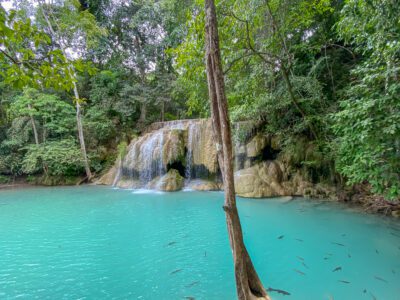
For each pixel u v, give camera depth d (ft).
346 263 12.25
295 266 12.07
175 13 33.99
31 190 36.06
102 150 46.24
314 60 26.14
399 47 11.05
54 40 44.96
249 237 15.83
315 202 24.30
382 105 11.93
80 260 13.33
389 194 13.64
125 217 21.25
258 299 8.08
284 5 20.97
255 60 23.18
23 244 15.65
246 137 31.48
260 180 27.84
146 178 38.19
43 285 10.94
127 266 12.59
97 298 9.91
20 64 5.73
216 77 8.30
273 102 26.91
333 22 24.45
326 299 9.38
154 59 53.57
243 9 17.74
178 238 16.30
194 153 37.06
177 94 39.63
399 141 12.50
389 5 11.07
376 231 16.33
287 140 27.89
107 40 52.01
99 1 51.34
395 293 9.71
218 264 12.66
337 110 23.72
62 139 44.27
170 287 10.59
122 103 49.42
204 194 30.86
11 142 40.96
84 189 36.50
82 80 49.11
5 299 9.93
